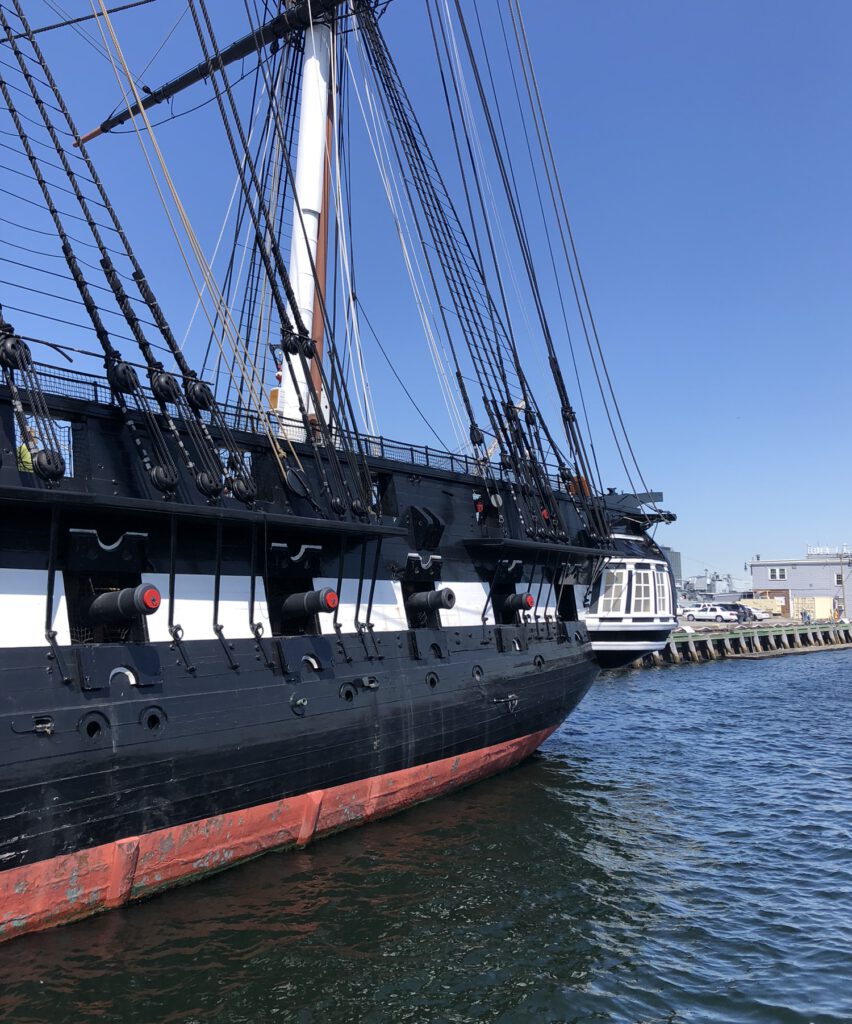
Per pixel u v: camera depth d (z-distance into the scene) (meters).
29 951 10.09
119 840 11.18
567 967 10.34
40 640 10.98
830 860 14.66
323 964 10.15
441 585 18.94
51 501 10.80
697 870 14.09
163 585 12.86
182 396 13.33
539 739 21.73
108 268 13.20
